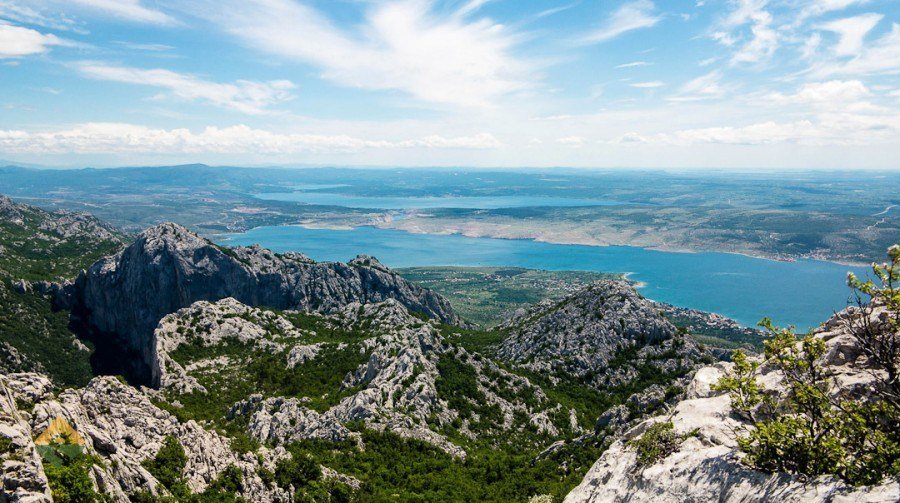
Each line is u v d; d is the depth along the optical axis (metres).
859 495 25.67
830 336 38.25
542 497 71.38
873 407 29.02
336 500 73.12
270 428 107.50
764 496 29.92
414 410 118.94
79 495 39.00
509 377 148.12
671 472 36.84
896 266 30.11
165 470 55.59
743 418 38.19
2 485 33.34
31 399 46.72
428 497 79.06
